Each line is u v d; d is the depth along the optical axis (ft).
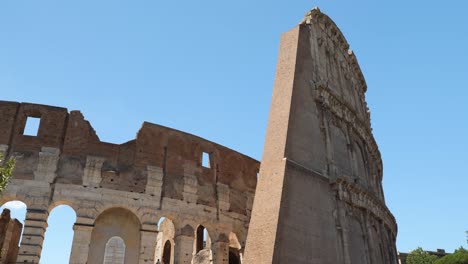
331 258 137.18
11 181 135.03
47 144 144.15
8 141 141.28
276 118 147.95
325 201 146.72
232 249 193.67
